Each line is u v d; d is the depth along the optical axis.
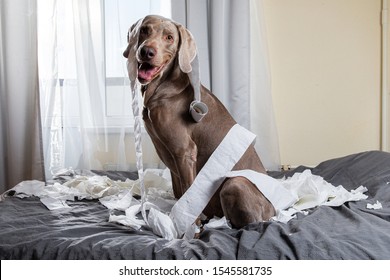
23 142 2.30
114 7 2.30
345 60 2.39
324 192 1.45
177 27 1.33
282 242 1.02
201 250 1.00
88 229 1.19
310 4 2.39
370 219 1.20
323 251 0.96
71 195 1.63
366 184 1.59
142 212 1.30
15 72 2.28
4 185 2.34
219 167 1.34
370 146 2.41
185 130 1.36
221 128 1.41
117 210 1.45
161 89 1.36
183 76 1.37
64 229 1.17
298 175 1.65
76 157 2.35
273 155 2.28
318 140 2.44
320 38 2.40
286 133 2.45
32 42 2.28
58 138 2.34
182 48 1.30
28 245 1.03
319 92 2.42
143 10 2.30
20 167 2.29
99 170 2.21
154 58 1.25
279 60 2.43
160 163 2.28
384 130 2.36
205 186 1.31
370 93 2.39
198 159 1.41
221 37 2.22
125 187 1.72
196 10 2.23
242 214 1.21
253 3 2.28
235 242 1.05
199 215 1.30
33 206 1.50
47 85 2.32
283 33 2.41
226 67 2.27
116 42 2.31
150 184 1.72
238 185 1.22
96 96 2.29
